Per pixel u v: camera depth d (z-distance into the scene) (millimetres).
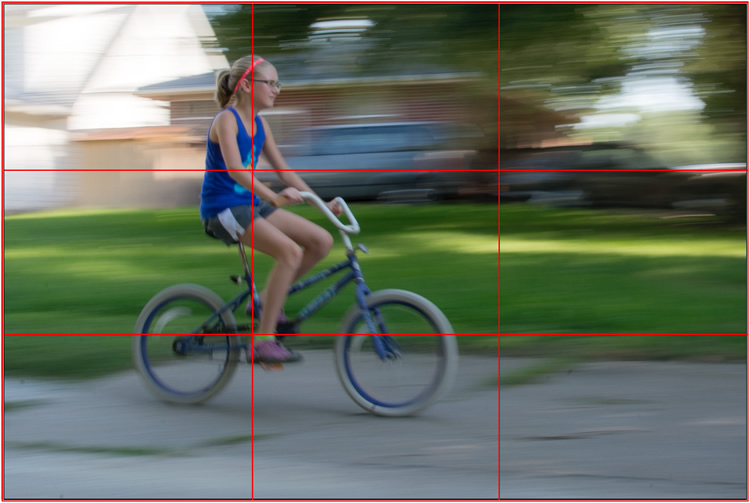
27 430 3811
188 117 20641
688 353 4883
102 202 18422
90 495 3100
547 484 3156
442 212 12039
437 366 3969
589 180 12664
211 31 10977
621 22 9953
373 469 3328
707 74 10469
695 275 7430
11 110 20281
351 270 4105
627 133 11852
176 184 18984
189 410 4125
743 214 11383
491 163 12992
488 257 8414
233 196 4004
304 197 3969
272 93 4012
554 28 10000
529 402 4113
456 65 10578
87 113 20953
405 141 12891
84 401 4250
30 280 7590
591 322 5645
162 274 7699
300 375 4668
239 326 4188
